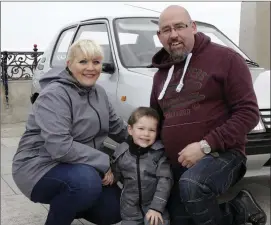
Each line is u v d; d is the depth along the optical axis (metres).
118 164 2.90
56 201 2.83
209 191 2.65
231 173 2.71
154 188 2.83
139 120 2.79
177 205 2.94
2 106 8.85
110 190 3.11
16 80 8.97
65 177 2.75
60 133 2.69
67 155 2.71
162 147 2.83
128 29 4.78
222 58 2.63
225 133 2.58
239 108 2.60
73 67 2.80
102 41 4.84
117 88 4.23
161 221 2.74
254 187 4.47
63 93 2.77
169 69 2.85
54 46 6.04
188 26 2.68
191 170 2.66
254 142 3.48
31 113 2.93
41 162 2.82
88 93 2.89
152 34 4.83
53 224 2.89
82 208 2.82
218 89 2.65
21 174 2.86
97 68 2.82
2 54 8.78
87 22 5.30
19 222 3.62
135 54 4.55
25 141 2.91
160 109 2.95
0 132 7.85
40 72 6.08
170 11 2.69
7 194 4.33
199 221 2.72
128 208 2.88
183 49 2.70
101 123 2.92
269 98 3.65
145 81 3.91
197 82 2.66
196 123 2.67
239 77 2.60
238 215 3.12
